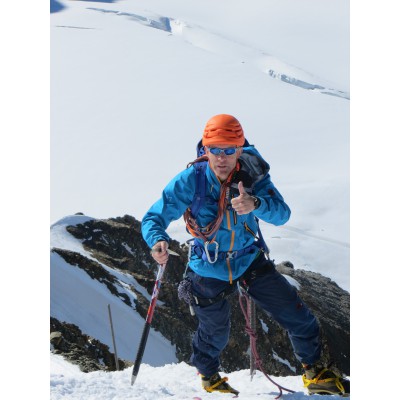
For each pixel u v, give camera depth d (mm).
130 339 28312
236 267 5418
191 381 6688
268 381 6574
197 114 186625
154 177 144375
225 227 5312
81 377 6219
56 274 30297
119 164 150750
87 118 179500
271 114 187500
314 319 5582
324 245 100875
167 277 36250
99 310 29266
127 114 182625
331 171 141375
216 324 5586
